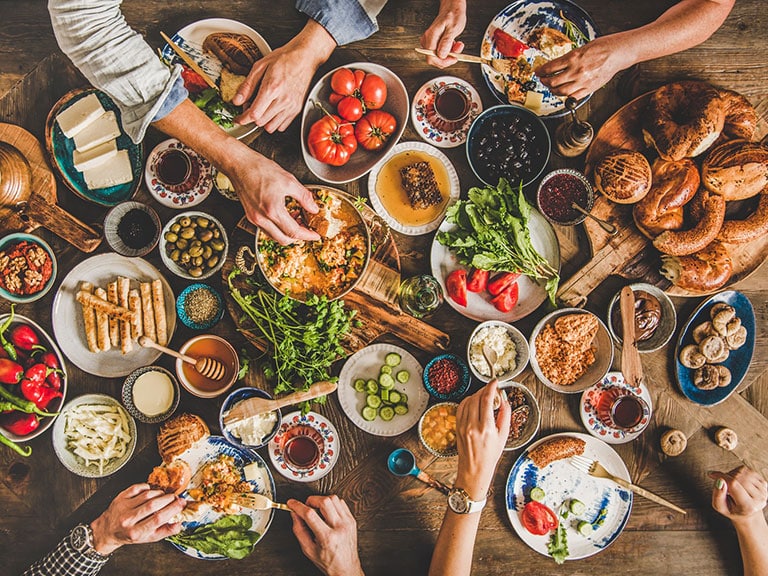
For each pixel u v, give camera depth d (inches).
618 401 89.0
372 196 88.9
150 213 86.0
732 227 85.7
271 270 86.3
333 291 87.4
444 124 89.4
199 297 87.0
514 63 88.5
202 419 88.5
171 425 86.0
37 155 86.8
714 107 81.4
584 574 91.4
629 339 85.9
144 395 85.9
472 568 90.9
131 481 88.4
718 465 91.4
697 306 89.4
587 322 85.0
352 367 90.0
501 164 86.7
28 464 88.1
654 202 84.2
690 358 89.3
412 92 89.8
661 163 85.7
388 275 87.9
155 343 84.2
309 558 86.8
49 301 89.0
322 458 89.2
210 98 86.2
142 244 86.4
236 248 87.5
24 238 85.9
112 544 84.0
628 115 87.4
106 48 67.4
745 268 88.8
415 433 89.8
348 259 87.0
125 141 87.2
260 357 86.4
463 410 82.8
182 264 86.5
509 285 87.4
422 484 89.5
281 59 81.8
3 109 87.7
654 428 91.4
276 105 82.4
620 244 87.7
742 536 88.4
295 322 86.2
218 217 88.9
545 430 90.8
